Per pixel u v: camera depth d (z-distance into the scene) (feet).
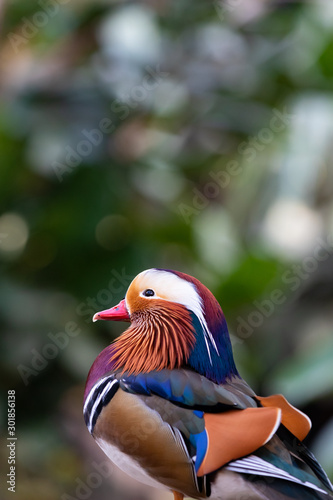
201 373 14.32
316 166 29.76
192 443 13.50
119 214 31.99
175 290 14.62
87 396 14.82
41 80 32.58
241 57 33.53
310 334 31.81
